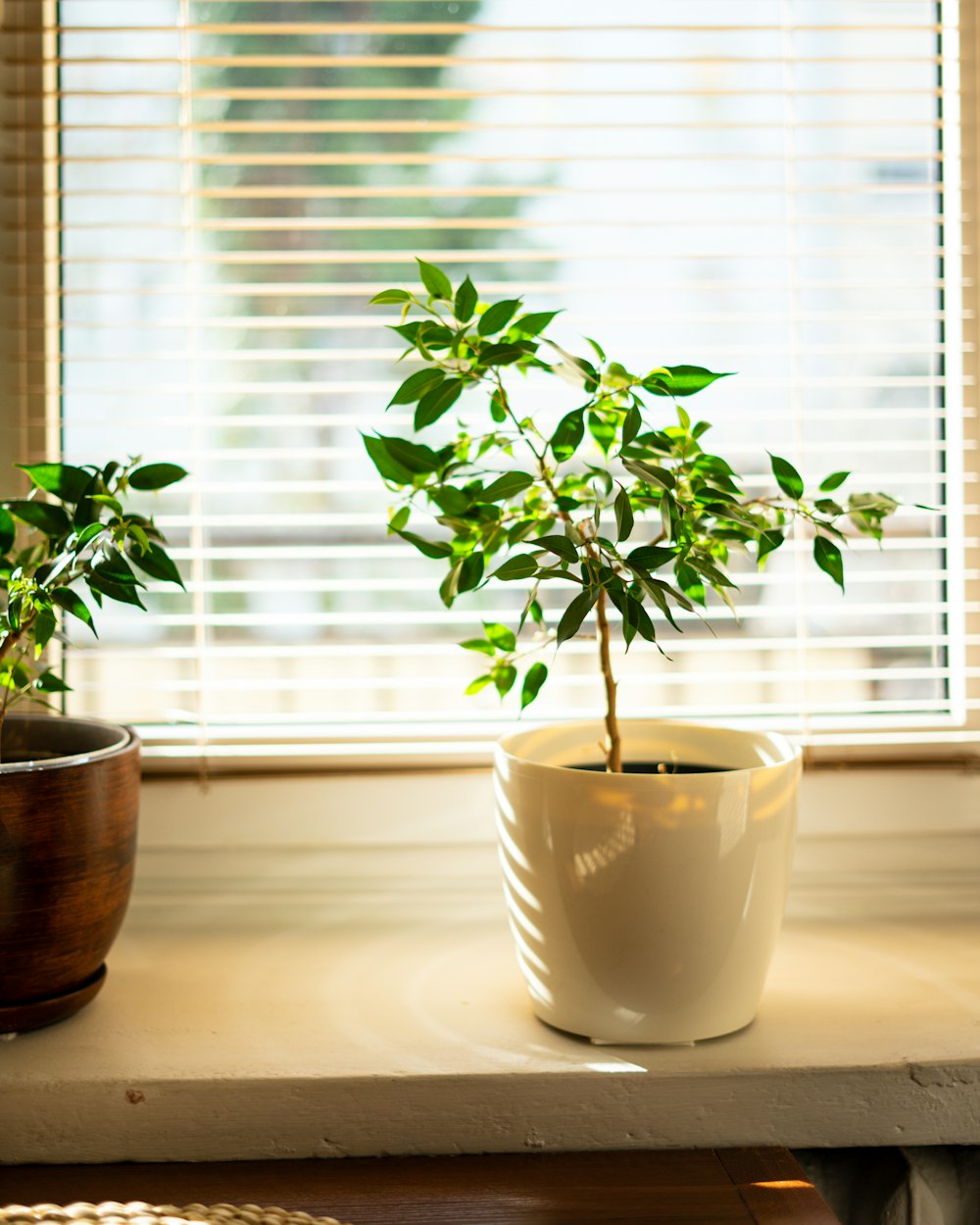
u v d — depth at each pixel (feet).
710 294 3.47
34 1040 2.76
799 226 3.44
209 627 3.49
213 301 3.46
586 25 3.29
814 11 3.40
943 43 3.42
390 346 3.47
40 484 2.70
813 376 3.51
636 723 3.07
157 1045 2.75
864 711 3.52
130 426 3.38
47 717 3.01
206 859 3.47
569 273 3.46
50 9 3.34
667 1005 2.65
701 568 2.41
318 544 3.50
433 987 3.06
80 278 3.41
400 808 3.48
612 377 2.64
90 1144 2.61
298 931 3.43
